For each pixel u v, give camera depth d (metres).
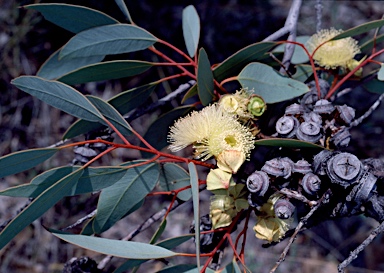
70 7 0.66
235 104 0.60
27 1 1.22
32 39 1.26
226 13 1.33
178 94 0.71
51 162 1.23
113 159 1.25
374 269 1.25
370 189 0.55
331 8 1.35
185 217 1.26
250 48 0.65
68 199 1.23
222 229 0.61
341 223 1.29
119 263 1.21
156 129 0.70
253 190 0.56
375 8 1.37
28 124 1.28
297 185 0.57
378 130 1.29
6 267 1.21
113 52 0.68
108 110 0.62
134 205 0.64
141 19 1.29
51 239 1.23
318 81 0.65
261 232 0.58
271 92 0.63
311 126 0.58
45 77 0.70
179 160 0.60
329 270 1.24
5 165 0.59
